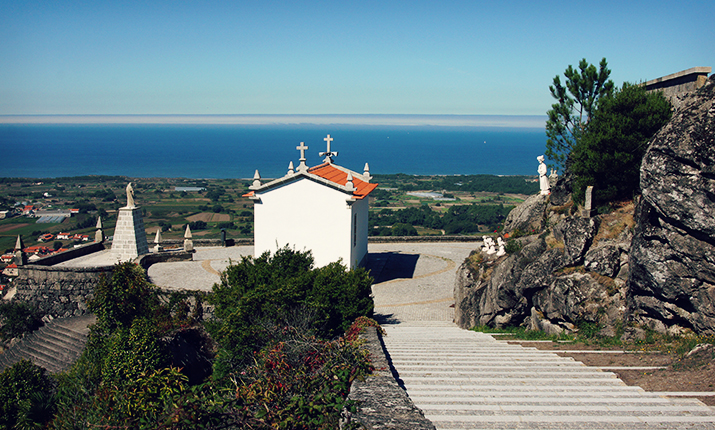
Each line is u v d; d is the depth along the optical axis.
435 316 25.86
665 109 18.77
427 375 11.55
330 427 8.39
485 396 9.89
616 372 11.56
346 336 14.35
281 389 9.73
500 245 23.92
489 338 17.27
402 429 7.28
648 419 8.34
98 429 11.62
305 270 20.92
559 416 8.59
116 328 20.34
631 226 17.34
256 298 17.25
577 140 22.84
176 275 30.95
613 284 16.34
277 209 30.09
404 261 38.09
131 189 34.03
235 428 9.21
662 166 13.31
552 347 14.87
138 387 12.73
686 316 13.79
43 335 25.14
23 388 18.31
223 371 16.30
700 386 9.99
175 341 20.56
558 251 18.12
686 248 13.31
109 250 37.28
